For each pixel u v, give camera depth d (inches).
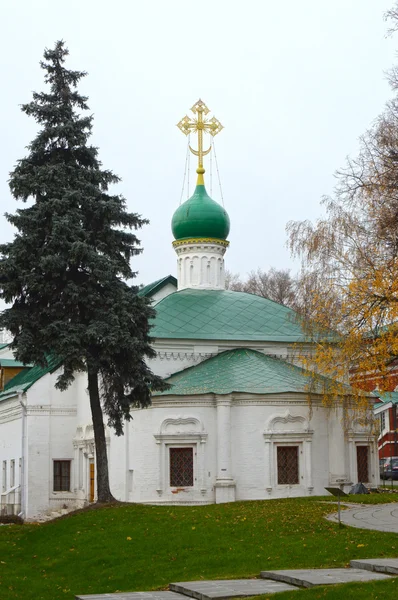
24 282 1501.0
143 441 1743.4
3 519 1961.1
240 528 1221.7
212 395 1720.0
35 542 1380.4
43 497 2110.0
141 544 1214.3
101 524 1379.2
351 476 1759.4
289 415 1715.1
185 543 1181.1
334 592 725.9
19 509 2121.1
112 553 1195.9
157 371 1909.4
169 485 1713.8
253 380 1755.7
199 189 2266.2
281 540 1109.1
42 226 1540.4
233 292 2164.1
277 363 1891.0
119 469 1820.9
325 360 1513.3
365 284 1416.1
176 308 2033.7
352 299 1445.6
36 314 1531.7
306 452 1713.8
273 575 868.0
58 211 1529.3
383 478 2481.5
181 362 1927.9
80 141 1596.9
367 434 1792.6
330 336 1572.3
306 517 1246.3
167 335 1924.2
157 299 2356.1
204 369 1847.9
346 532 1092.5
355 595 715.4
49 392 2153.1
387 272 1381.6
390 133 1437.0
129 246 1616.6
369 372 1491.1
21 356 1489.9
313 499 1519.4
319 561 960.3
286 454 1720.0
